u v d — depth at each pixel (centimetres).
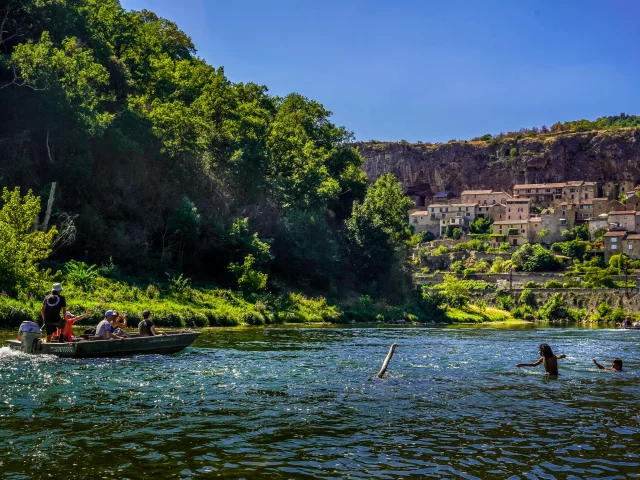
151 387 1534
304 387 1595
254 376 1770
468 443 1043
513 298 12181
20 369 1750
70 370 1767
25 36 5781
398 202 9431
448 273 15588
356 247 8288
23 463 888
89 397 1383
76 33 6278
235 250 5953
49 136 5003
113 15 7775
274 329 4291
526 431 1133
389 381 1731
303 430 1120
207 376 1742
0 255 3161
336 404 1370
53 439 1020
